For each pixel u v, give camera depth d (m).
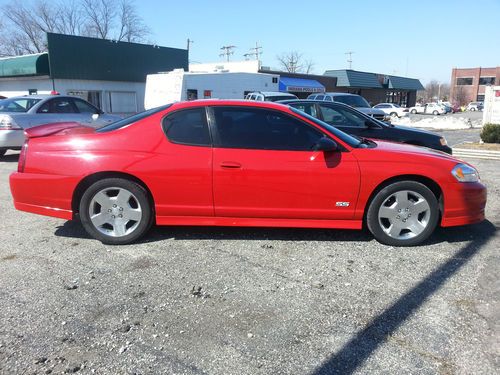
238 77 23.17
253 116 4.42
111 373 2.48
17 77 26.55
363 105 16.86
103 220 4.44
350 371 2.50
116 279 3.66
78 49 25.34
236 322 3.01
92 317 3.06
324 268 3.90
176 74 20.44
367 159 4.31
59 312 3.12
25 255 4.19
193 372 2.50
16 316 3.07
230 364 2.56
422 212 4.41
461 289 3.50
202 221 4.44
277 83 26.02
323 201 4.33
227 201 4.35
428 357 2.63
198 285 3.55
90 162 4.31
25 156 4.46
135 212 4.42
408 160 4.34
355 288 3.51
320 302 3.29
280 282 3.62
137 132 4.40
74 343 2.76
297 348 2.72
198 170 4.27
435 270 3.86
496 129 14.79
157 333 2.87
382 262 4.04
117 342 2.77
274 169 4.25
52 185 4.39
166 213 4.41
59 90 25.08
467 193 4.40
